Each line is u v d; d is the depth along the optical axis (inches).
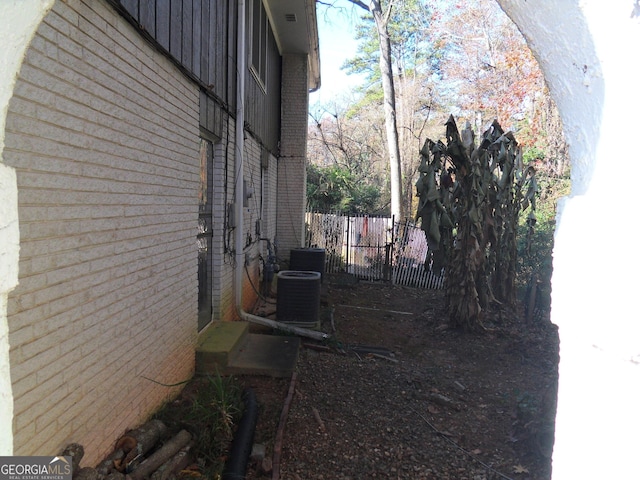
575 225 39.1
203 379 183.0
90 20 104.0
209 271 230.7
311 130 1326.3
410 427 167.6
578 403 38.9
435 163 309.6
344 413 172.6
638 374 35.4
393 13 991.0
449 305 319.3
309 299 276.8
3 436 50.4
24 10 45.9
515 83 748.0
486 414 184.7
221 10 226.5
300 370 210.4
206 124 202.8
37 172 85.4
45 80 87.5
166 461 118.9
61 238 93.4
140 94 132.9
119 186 120.0
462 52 949.2
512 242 361.1
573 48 40.1
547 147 652.7
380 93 1199.6
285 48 473.4
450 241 321.1
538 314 331.9
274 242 456.8
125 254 123.8
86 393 103.6
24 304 81.4
